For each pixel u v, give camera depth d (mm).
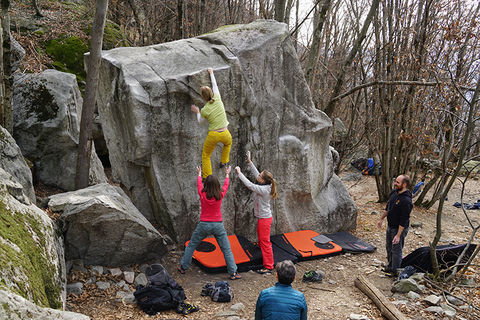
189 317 4715
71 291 4910
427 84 7770
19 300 2436
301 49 16047
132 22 16172
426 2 9219
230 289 5316
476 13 9094
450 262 6211
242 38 7008
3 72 6555
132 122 6379
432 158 10477
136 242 5664
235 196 7133
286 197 7574
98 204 5109
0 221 3453
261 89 7051
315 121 7652
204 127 6766
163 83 6363
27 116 7934
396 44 9898
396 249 6039
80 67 11070
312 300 5398
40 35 11008
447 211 10695
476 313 5035
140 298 4805
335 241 7551
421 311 4988
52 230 4512
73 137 8258
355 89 9227
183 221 6789
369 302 5363
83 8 13742
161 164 6633
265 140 7211
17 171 5172
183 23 13258
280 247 7020
